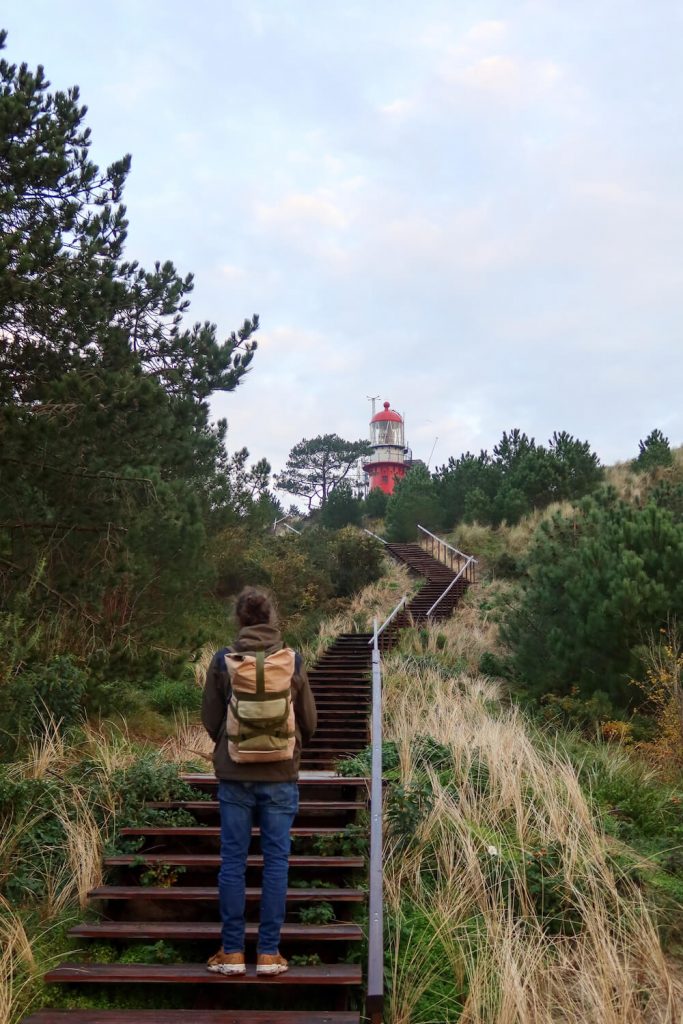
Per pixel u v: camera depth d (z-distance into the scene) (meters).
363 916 5.07
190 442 13.14
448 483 33.38
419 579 25.06
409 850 5.85
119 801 6.10
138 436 9.36
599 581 12.17
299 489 72.75
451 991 4.49
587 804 7.16
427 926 5.06
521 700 12.38
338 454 71.94
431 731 8.78
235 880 4.16
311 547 24.70
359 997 4.34
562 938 5.08
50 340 9.48
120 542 9.40
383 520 38.34
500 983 4.39
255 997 4.31
